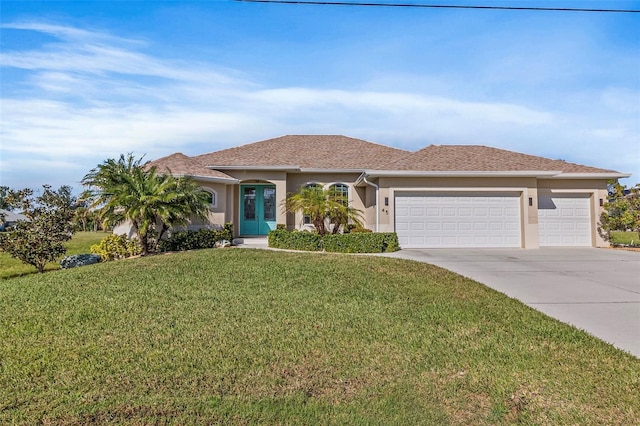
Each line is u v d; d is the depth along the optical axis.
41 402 3.82
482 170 16.58
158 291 7.98
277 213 18.83
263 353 4.99
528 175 16.62
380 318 6.44
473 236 16.88
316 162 20.42
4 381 4.23
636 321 6.44
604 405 3.77
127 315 6.45
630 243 20.33
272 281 8.88
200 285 8.50
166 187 14.09
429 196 16.91
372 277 9.40
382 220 16.72
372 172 16.42
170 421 3.54
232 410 3.72
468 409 3.80
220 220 17.50
